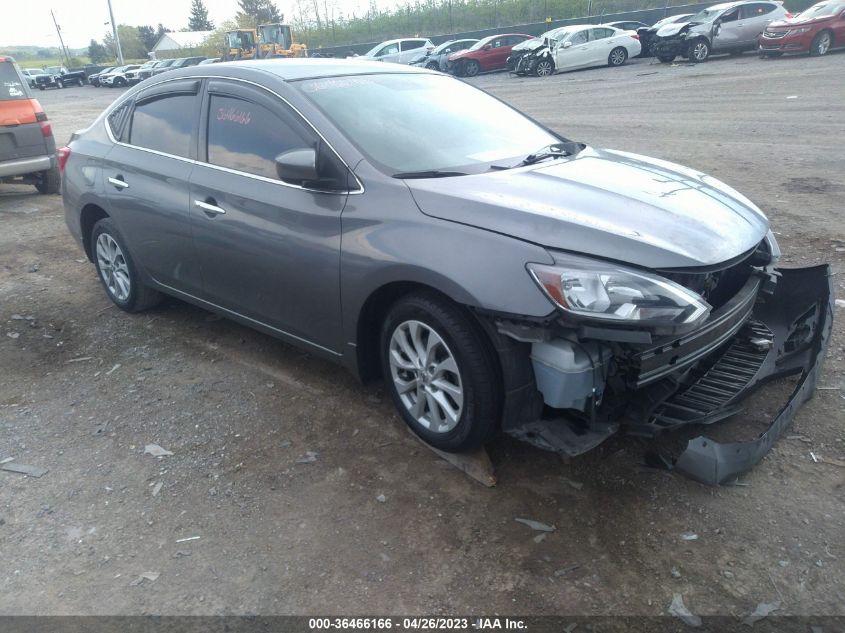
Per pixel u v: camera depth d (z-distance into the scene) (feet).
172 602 8.25
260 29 129.80
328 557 8.82
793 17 68.74
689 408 10.07
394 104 12.50
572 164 11.76
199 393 12.94
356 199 10.61
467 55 91.09
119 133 15.70
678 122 39.17
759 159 28.50
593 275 8.50
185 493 10.14
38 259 21.58
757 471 10.00
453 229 9.46
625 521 9.16
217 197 12.70
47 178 31.58
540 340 8.70
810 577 8.16
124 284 16.46
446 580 8.38
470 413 9.63
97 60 288.92
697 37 71.00
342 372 13.43
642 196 10.18
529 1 129.18
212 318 16.38
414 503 9.69
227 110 12.95
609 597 8.04
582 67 80.74
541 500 9.62
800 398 10.23
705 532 8.91
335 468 10.54
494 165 11.39
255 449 11.12
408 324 10.27
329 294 11.02
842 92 44.16
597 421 9.39
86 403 12.81
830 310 11.23
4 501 10.15
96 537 9.35
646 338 8.35
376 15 156.15
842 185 23.81
